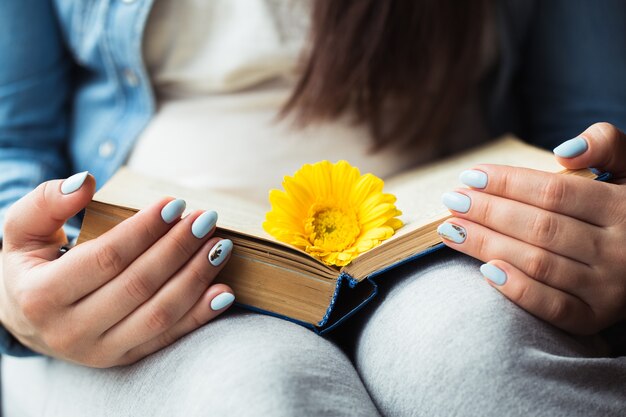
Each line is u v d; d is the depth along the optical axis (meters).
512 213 0.56
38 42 0.80
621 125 0.83
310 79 0.76
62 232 0.63
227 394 0.52
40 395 0.70
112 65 0.80
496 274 0.56
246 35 0.78
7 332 0.66
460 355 0.54
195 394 0.53
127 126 0.81
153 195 0.63
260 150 0.79
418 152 0.83
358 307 0.58
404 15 0.76
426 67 0.78
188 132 0.79
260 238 0.57
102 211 0.58
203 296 0.57
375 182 0.60
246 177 0.79
